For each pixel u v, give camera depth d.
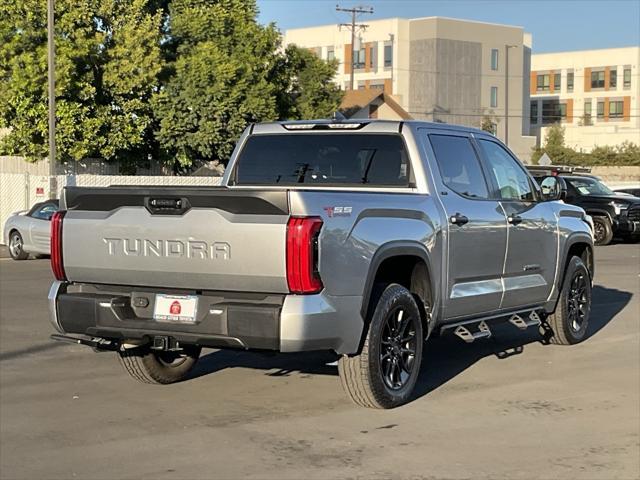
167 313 6.46
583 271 9.97
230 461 5.88
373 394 6.81
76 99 27.03
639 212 24.84
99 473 5.65
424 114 86.50
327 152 8.05
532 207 8.98
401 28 87.75
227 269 6.12
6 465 5.81
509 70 90.12
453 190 7.81
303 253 5.92
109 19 28.14
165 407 7.24
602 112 100.19
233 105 28.39
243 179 8.47
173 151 29.42
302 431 6.55
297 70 33.69
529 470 5.70
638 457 5.98
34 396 7.62
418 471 5.67
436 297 7.43
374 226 6.61
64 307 6.84
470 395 7.62
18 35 26.80
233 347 6.28
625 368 8.73
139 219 6.45
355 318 6.41
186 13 29.80
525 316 9.13
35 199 26.56
